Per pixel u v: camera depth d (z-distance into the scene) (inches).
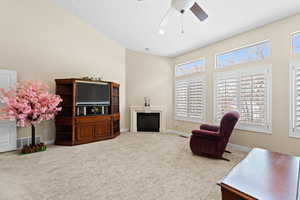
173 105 220.5
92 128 160.4
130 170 95.1
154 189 74.7
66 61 163.3
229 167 100.9
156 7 126.2
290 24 111.0
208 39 157.5
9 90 128.2
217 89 159.9
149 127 222.4
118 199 66.7
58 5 157.3
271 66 120.1
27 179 82.7
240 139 138.2
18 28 135.7
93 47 183.9
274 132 117.7
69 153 125.1
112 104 179.0
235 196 36.6
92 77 172.4
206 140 116.6
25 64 139.2
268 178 41.9
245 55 139.8
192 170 96.0
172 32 153.6
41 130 148.3
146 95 222.7
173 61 222.5
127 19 150.6
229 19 122.2
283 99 113.6
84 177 85.7
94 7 145.0
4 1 129.5
